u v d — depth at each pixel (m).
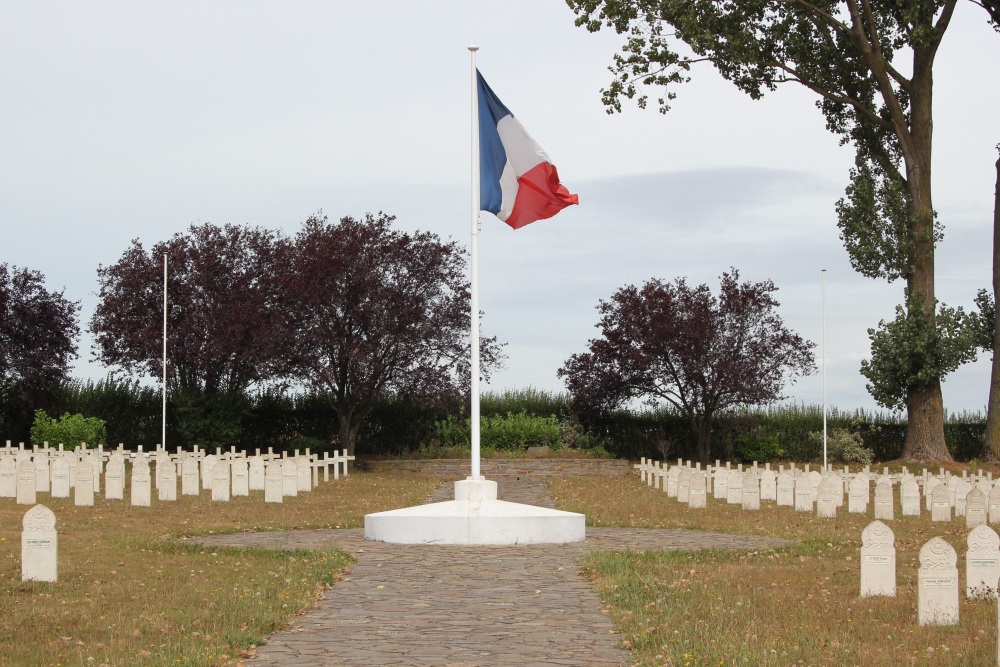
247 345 46.78
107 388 50.19
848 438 49.62
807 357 47.72
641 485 39.28
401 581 15.63
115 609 13.09
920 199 44.78
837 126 46.84
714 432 50.34
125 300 48.69
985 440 46.19
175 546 18.61
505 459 47.75
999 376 45.94
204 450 46.66
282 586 14.82
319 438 50.94
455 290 47.00
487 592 14.71
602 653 11.24
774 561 18.09
